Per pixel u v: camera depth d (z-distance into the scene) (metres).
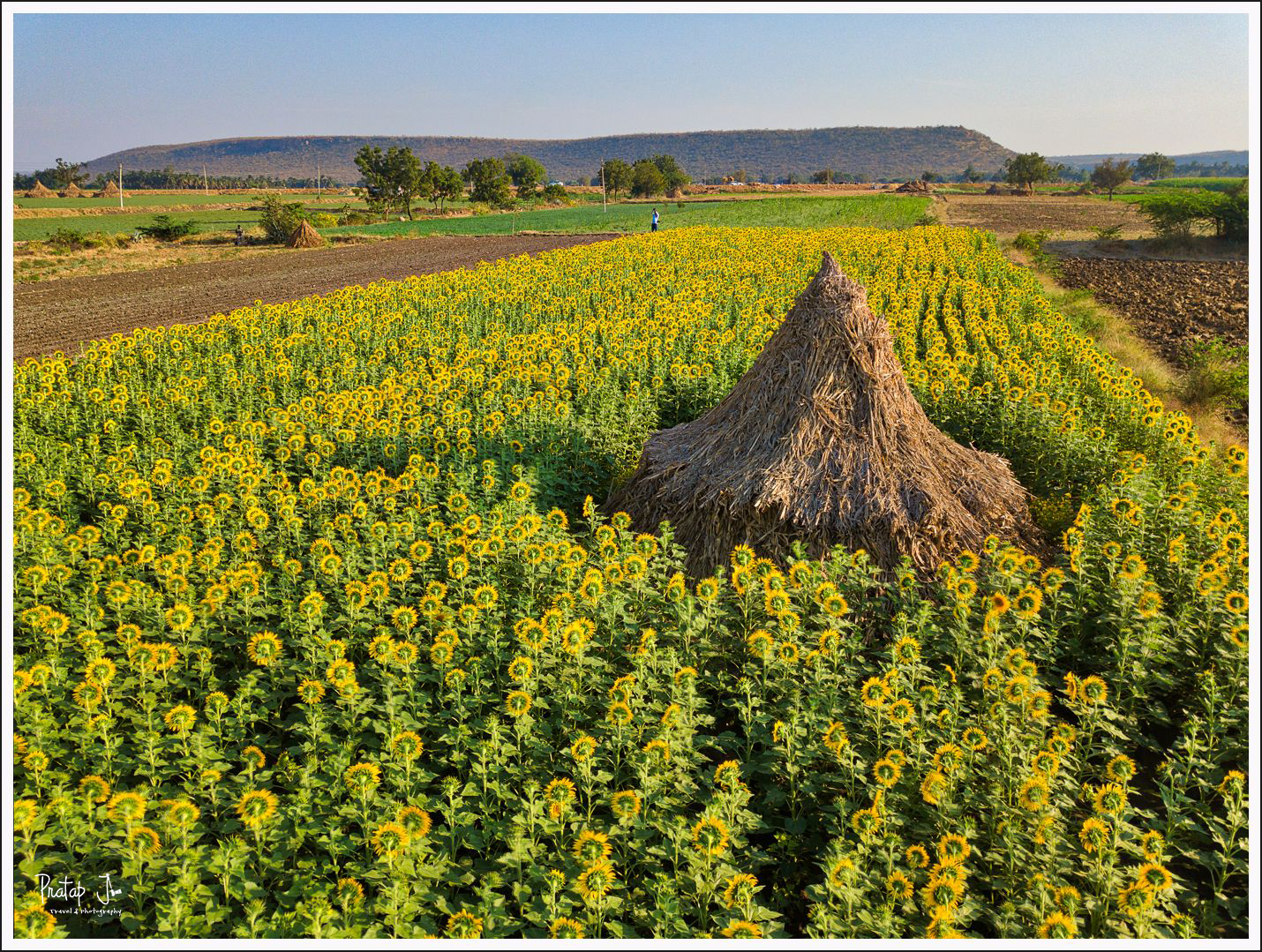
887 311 20.97
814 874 4.81
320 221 72.25
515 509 8.52
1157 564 7.49
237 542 7.85
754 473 8.29
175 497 9.34
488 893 4.30
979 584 7.48
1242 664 5.72
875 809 4.58
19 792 4.97
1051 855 4.51
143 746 5.42
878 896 4.41
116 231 66.12
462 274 28.34
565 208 106.38
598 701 5.75
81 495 9.86
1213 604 6.47
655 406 12.65
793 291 23.09
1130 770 4.91
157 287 32.53
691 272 28.58
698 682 6.16
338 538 8.48
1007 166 144.75
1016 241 43.91
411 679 5.82
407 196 86.81
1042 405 11.24
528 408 11.86
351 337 18.81
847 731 5.53
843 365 8.56
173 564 7.06
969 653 6.20
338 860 4.70
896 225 60.78
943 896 4.09
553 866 4.58
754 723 5.48
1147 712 6.08
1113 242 46.31
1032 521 9.05
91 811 4.63
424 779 5.04
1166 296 27.16
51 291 31.53
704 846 4.29
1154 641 6.13
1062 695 6.42
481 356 15.94
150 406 13.35
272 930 4.06
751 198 125.00
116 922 4.39
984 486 8.69
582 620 6.16
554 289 25.20
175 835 4.56
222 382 14.71
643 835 4.62
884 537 7.83
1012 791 4.87
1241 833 4.82
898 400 8.68
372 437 11.15
